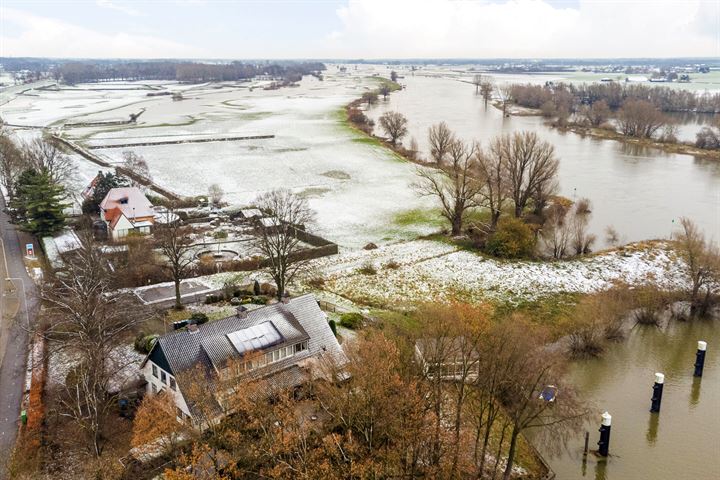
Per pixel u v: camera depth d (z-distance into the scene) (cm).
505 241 9269
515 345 4694
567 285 8306
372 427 4053
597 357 6494
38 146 13650
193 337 4944
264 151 17475
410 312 7381
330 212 11725
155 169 15125
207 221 11012
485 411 4991
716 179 14262
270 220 10088
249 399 4272
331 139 19275
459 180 11019
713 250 7812
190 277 8362
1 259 8850
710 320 7369
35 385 5403
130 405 5175
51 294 6831
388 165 15688
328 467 3694
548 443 5066
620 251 9375
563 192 12900
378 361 4341
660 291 7831
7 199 11994
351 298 7881
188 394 4344
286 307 5531
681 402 5694
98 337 5134
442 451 4138
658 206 11938
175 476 3675
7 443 4716
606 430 4853
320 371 4938
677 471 4769
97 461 4309
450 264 9019
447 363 4897
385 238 10288
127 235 9462
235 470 3916
